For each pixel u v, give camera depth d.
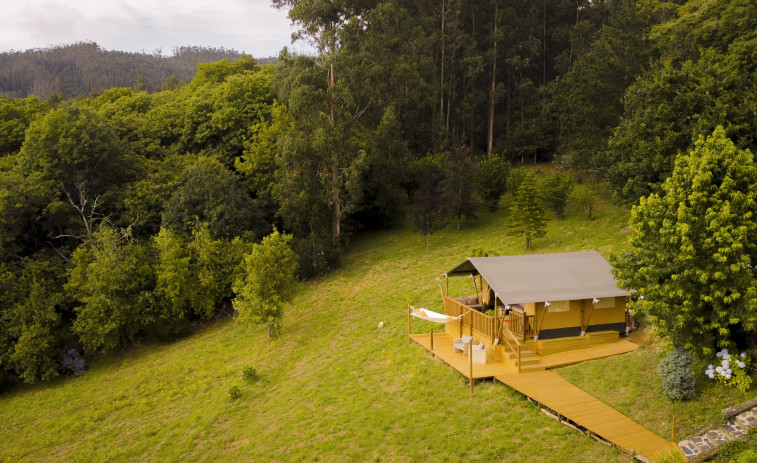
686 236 16.28
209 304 36.72
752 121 25.52
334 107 41.75
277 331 32.38
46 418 27.47
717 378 16.72
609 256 19.02
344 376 24.86
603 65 43.06
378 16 42.69
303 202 41.00
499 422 18.16
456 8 64.12
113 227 39.84
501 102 69.69
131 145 49.53
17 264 36.78
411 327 28.86
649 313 16.97
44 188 37.66
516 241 39.66
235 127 51.94
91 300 33.56
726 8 38.22
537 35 67.75
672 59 35.72
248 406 24.91
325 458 18.56
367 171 47.03
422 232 44.41
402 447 18.09
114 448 23.22
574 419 16.88
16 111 49.06
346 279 40.28
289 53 43.81
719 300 15.98
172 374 30.52
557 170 51.53
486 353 22.03
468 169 45.84
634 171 29.44
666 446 15.02
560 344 22.05
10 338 32.84
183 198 40.66
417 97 51.62
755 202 16.30
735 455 13.71
